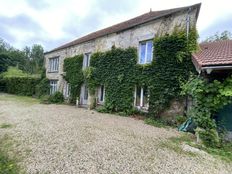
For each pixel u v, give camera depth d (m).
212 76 6.06
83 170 3.75
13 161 4.13
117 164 4.10
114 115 11.28
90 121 8.77
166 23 10.02
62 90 19.09
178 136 6.74
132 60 11.57
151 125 8.67
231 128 5.90
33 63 68.38
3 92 28.97
